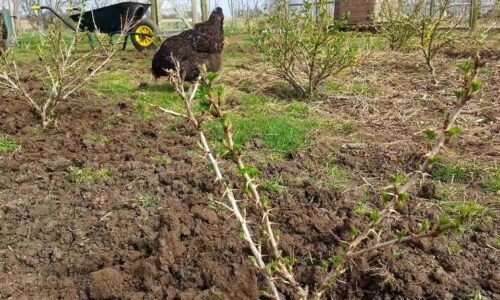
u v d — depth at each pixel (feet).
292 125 16.55
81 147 14.80
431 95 20.42
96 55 18.61
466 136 15.47
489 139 15.17
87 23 36.24
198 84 6.02
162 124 17.10
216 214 10.55
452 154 13.89
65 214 10.94
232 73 26.11
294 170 13.07
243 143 15.02
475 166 13.04
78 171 12.89
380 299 8.16
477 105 18.80
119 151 14.57
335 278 7.20
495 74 23.39
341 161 13.78
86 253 9.57
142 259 8.95
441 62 26.55
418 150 14.17
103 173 12.89
